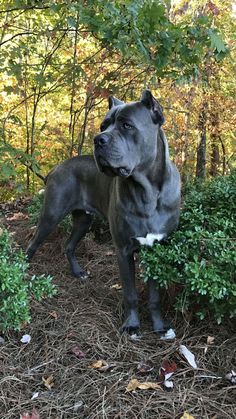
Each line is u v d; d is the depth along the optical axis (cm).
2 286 132
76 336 147
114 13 176
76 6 191
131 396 122
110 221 156
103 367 133
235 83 378
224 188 167
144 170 142
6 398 122
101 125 142
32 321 156
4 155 214
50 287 147
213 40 203
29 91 329
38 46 298
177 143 366
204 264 139
